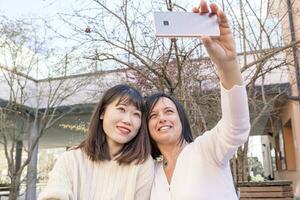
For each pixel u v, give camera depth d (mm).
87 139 1535
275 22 4336
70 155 1471
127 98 1521
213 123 3916
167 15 1146
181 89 3330
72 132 11094
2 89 6930
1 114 6406
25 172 8070
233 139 1300
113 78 4871
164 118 1546
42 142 13820
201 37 1148
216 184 1354
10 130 6910
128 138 1498
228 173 1417
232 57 1216
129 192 1399
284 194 2988
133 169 1438
